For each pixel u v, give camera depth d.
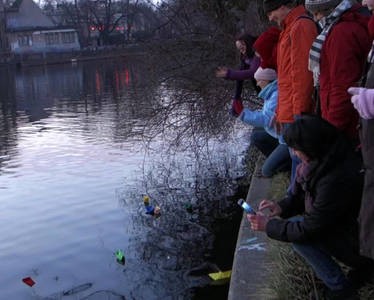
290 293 3.54
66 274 7.07
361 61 3.26
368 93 2.52
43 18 85.25
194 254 7.47
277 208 3.40
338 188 2.82
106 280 6.85
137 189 10.60
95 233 8.48
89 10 73.38
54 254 7.74
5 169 13.26
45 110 25.16
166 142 11.47
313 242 3.05
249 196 6.13
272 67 4.96
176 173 11.28
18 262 7.55
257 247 4.54
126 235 8.32
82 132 17.92
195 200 9.79
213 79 9.84
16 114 24.42
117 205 9.78
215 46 9.87
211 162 11.38
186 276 6.80
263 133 5.62
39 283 6.87
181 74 9.95
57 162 13.58
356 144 3.25
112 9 65.62
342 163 2.85
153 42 10.05
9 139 17.69
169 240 8.04
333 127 2.89
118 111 21.84
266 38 4.91
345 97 3.21
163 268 7.05
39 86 39.03
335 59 3.25
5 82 45.31
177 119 10.23
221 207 9.36
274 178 6.33
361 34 3.25
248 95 9.99
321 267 3.11
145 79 10.17
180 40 9.99
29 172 12.75
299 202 3.38
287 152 4.75
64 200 10.28
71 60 68.94
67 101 28.16
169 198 10.02
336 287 3.11
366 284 3.20
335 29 3.30
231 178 10.75
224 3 9.94
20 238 8.41
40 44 80.44
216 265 7.02
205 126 10.08
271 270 3.99
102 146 14.97
